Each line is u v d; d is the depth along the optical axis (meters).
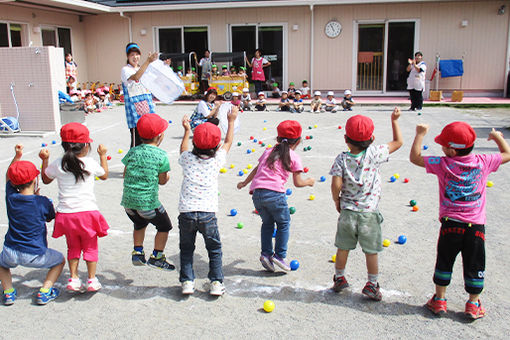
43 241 4.00
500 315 3.80
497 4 18.27
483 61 18.80
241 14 19.75
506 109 16.62
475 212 3.62
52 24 19.22
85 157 4.14
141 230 4.46
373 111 16.48
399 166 8.70
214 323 3.75
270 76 20.14
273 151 4.38
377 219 3.90
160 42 20.66
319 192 7.20
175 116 15.99
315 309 3.94
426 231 5.60
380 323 3.72
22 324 3.76
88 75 21.58
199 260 4.88
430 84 19.19
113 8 19.73
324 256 4.95
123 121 14.89
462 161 3.62
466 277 3.67
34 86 12.32
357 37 19.31
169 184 7.66
